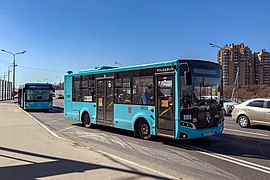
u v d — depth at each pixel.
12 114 20.84
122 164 6.32
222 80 10.10
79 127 14.27
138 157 7.67
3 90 55.41
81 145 9.07
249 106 14.28
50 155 7.18
